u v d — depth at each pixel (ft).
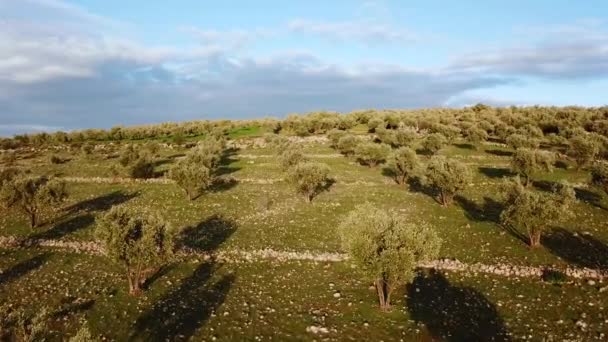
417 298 76.38
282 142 254.06
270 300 76.95
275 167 204.44
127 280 85.71
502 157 203.72
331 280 85.05
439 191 148.36
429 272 86.84
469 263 89.04
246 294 79.51
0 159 250.37
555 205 93.04
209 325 67.77
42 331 55.83
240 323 68.39
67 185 173.58
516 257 90.94
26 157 260.01
